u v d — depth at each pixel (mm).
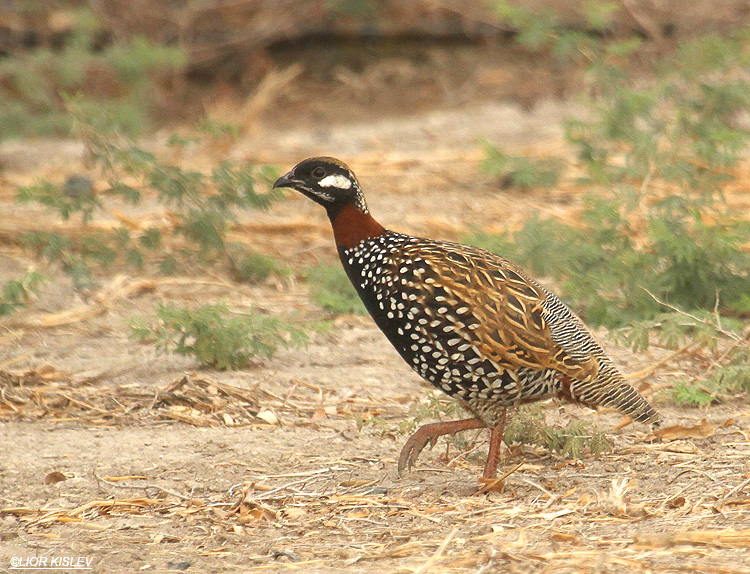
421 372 8094
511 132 21641
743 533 6586
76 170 19125
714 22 23625
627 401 7785
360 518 7555
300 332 11016
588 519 7234
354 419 9633
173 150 20688
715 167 12695
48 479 8297
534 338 7688
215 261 14445
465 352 7738
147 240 13812
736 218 12742
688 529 6832
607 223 13266
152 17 25281
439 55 26109
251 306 12750
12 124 21656
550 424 9297
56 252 13484
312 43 26484
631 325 11562
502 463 8516
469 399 7969
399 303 7910
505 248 12555
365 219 8344
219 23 25766
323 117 24172
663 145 16047
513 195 17438
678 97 13828
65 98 14203
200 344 10844
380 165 19484
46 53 23078
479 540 6914
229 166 13875
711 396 9578
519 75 24781
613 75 15016
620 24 23844
